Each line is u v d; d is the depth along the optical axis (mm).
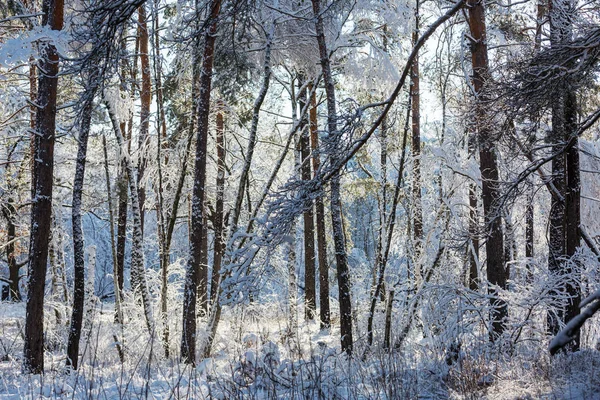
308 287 20469
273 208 6746
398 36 16156
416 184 14234
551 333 8758
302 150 18688
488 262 9805
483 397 6121
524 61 6766
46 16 9969
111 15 6203
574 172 10039
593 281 9258
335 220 11227
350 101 6652
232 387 6523
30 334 9625
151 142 15008
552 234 10414
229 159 21953
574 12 8344
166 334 12602
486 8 13766
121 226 19172
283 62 15938
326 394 6594
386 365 7238
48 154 10188
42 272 9930
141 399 6523
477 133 8336
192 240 11359
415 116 15844
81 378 8375
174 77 15578
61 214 17250
